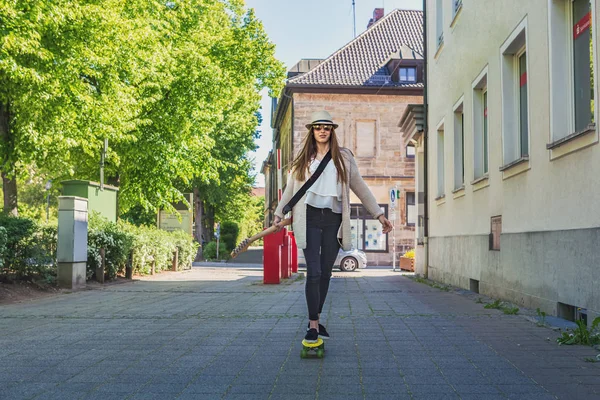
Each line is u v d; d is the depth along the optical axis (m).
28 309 8.99
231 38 27.78
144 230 20.09
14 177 19.03
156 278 18.19
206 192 44.12
